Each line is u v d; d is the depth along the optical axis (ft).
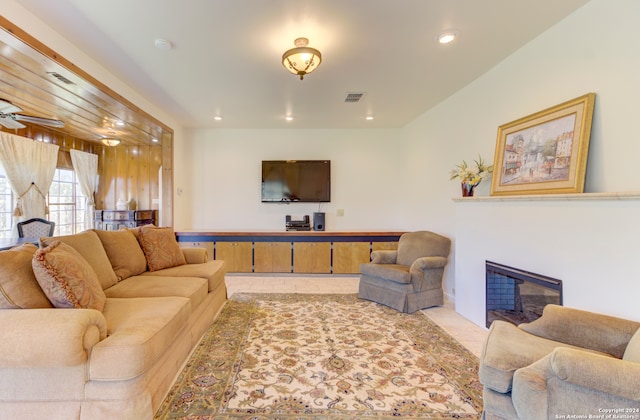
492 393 4.36
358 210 17.03
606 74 5.98
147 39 7.59
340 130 16.94
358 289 13.03
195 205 16.76
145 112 12.07
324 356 7.17
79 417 4.39
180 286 7.65
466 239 9.70
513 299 7.92
